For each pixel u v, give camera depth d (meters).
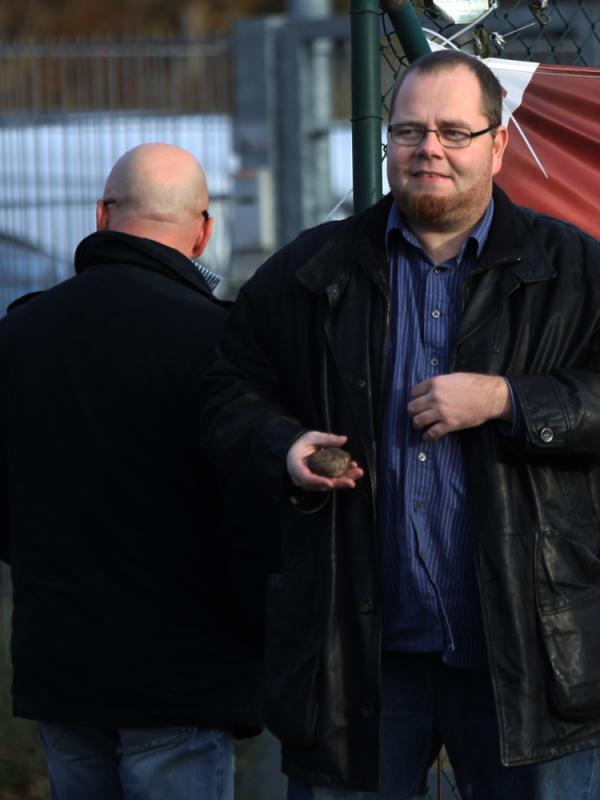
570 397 10.01
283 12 82.81
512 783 10.66
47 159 31.52
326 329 10.66
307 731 10.45
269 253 32.47
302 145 33.75
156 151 13.10
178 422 12.25
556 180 14.04
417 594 10.52
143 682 12.23
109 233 12.95
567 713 10.15
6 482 13.18
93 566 12.34
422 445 10.47
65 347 12.63
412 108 10.39
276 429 10.41
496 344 10.34
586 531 10.47
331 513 10.52
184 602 12.31
